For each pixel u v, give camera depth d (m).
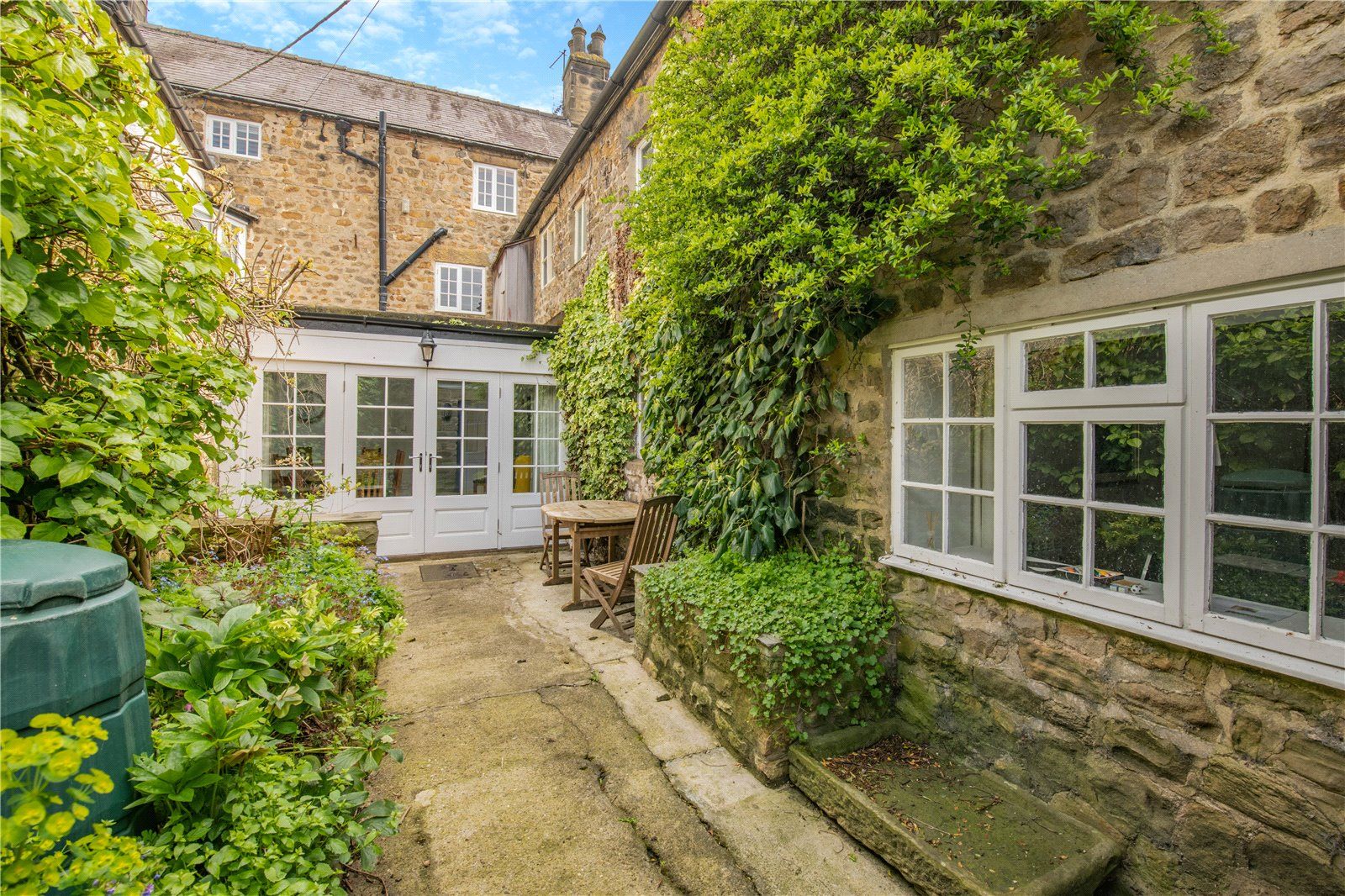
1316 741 1.54
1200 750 1.75
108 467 1.75
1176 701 1.81
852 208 2.60
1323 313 1.57
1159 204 1.86
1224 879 1.69
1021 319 2.23
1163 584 1.85
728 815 2.27
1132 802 1.91
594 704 3.15
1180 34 1.81
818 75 2.30
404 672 3.54
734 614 2.70
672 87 3.19
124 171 1.65
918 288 2.64
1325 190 1.54
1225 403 1.76
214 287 2.28
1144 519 1.94
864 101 2.39
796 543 3.30
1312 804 1.54
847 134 2.38
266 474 6.07
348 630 2.12
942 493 2.58
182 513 2.36
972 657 2.42
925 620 2.62
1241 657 1.64
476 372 7.08
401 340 6.70
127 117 1.83
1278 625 1.66
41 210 1.42
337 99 11.33
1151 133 1.88
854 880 1.96
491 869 1.98
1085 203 2.05
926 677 2.61
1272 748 1.62
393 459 6.69
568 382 7.18
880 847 2.02
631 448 6.34
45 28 1.55
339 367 6.44
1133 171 1.93
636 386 6.12
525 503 7.33
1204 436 1.78
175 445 1.84
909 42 2.35
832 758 2.43
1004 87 2.12
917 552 2.66
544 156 12.14
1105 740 1.98
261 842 1.27
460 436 7.00
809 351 3.07
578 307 7.23
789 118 2.37
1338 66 1.52
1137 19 1.80
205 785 1.24
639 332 5.07
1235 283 1.68
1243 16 1.69
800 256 2.68
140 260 1.64
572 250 8.59
